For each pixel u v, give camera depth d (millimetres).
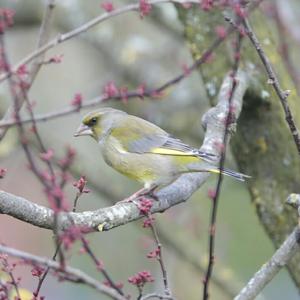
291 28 17266
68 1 18250
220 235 17891
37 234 19547
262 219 11453
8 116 9289
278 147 11359
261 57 9008
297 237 8805
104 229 8859
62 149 16031
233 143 11633
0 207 8406
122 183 17703
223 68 11523
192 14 11844
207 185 17484
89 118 11938
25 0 17984
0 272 9461
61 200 7082
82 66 19625
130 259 18391
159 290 17312
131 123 11703
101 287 6879
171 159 11156
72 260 18031
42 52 8922
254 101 11312
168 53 19094
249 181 11562
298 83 13680
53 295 19578
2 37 8117
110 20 19234
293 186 11273
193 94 18578
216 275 16547
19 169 19094
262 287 8906
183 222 17172
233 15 11531
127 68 18812
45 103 19031
